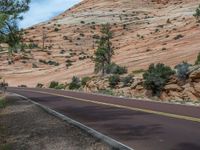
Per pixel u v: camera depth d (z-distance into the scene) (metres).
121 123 14.84
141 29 160.25
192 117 15.45
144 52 95.50
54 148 10.91
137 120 15.43
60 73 100.62
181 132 12.09
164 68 34.50
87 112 19.48
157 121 14.84
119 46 125.00
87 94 36.12
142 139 11.31
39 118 17.73
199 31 98.12
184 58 70.88
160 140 11.00
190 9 176.50
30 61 132.12
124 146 10.23
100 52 67.44
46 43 171.12
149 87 34.03
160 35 112.31
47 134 13.23
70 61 133.00
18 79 108.00
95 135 12.01
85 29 189.00
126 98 29.17
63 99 29.78
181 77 32.25
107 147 10.30
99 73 73.69
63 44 168.12
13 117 19.09
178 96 31.28
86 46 165.50
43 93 40.56
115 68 58.16
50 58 140.75
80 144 11.05
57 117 17.39
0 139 13.29
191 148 9.73
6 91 46.94
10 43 24.48
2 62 129.50
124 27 173.62
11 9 23.23
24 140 12.64
